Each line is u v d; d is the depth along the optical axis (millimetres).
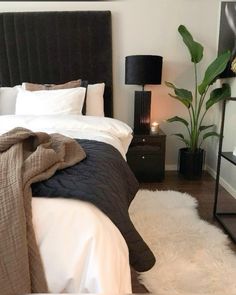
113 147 1721
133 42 2898
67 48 2830
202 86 2605
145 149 2791
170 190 2613
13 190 887
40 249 871
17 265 813
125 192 1396
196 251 1647
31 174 971
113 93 2998
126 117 3078
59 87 2627
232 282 1401
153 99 3047
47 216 893
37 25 2775
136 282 1405
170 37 2891
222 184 2750
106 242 881
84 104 2537
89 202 952
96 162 1287
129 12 2826
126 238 1061
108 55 2850
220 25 2785
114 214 1006
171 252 1633
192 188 2695
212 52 2938
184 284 1383
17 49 2832
